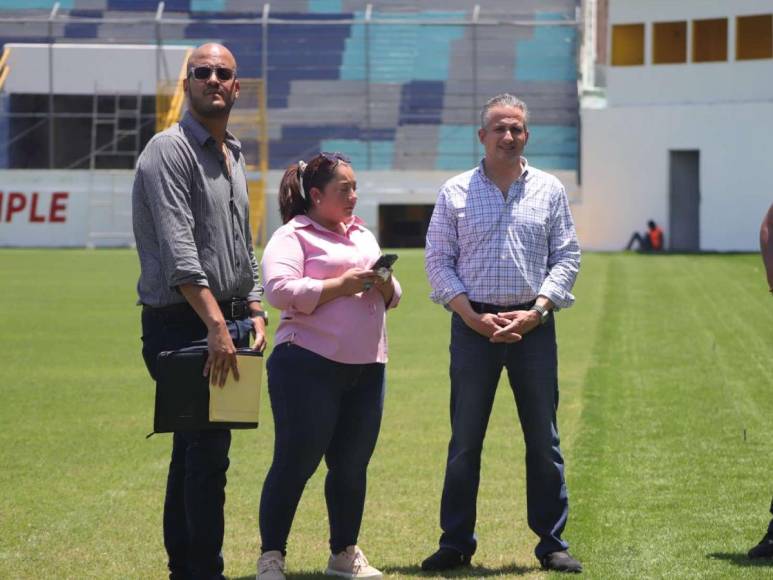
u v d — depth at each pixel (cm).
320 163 795
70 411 1484
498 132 823
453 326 843
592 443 1238
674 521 940
